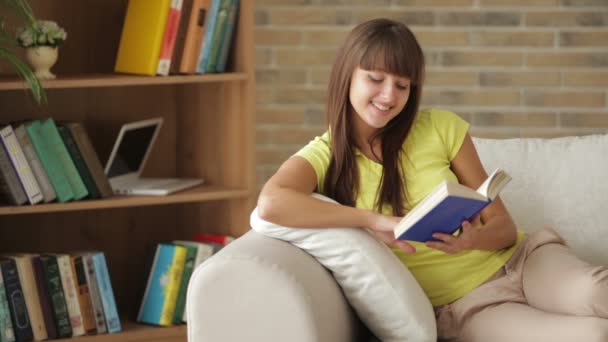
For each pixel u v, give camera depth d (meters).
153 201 3.51
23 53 3.58
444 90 4.65
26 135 3.35
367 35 2.38
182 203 3.95
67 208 3.38
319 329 2.06
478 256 2.44
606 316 2.16
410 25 4.60
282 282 2.05
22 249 3.77
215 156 3.79
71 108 3.74
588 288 2.18
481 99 4.66
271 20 4.55
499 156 2.83
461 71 4.64
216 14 3.56
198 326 2.10
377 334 2.32
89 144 3.46
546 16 4.62
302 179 2.38
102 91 3.79
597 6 4.62
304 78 4.60
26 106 3.67
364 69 2.37
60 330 3.39
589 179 2.78
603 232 2.74
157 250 3.60
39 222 3.78
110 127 3.81
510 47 4.63
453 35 4.61
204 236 3.76
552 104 4.68
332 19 4.57
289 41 4.57
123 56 3.61
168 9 3.48
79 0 3.70
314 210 2.23
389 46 2.35
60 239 3.82
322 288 2.15
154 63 3.47
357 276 2.22
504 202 2.78
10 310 3.32
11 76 3.51
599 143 2.84
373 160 2.47
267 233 2.28
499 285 2.40
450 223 2.20
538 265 2.36
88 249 3.86
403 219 2.15
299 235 2.24
